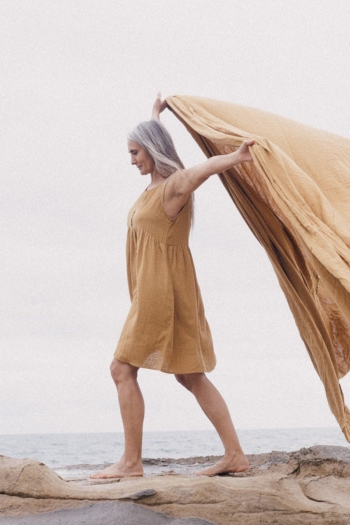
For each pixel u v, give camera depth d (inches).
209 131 167.8
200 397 163.0
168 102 186.4
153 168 169.9
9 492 126.3
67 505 125.0
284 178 146.9
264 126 169.6
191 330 162.6
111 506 123.7
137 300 159.5
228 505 127.6
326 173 160.4
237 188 179.6
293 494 133.3
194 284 166.9
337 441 1075.9
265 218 179.9
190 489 129.3
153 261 161.2
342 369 190.2
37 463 130.7
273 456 201.3
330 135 168.4
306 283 183.2
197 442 1104.8
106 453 767.7
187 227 166.4
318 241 138.3
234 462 157.9
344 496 142.1
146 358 157.3
